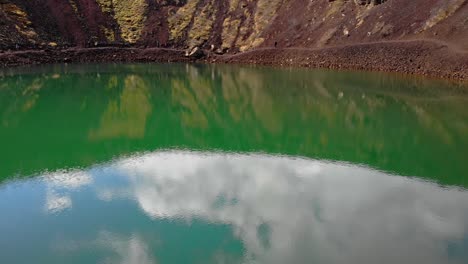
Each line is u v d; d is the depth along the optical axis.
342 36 87.81
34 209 25.55
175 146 38.12
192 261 20.45
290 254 21.05
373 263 20.42
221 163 33.56
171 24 107.31
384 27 81.81
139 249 21.36
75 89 64.50
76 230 23.17
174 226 23.45
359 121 45.88
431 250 21.44
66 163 33.38
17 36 88.56
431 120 45.06
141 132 42.97
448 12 74.94
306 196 27.44
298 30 96.62
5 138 39.62
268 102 56.62
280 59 91.88
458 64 65.25
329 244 21.89
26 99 56.25
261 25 103.19
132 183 29.45
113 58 96.31
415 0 82.19
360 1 90.00
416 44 74.00
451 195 27.50
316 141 39.44
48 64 87.31
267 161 33.84
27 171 31.62
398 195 27.50
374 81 67.12
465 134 40.00
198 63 97.06
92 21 102.62
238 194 27.67
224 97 60.81
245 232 22.94
